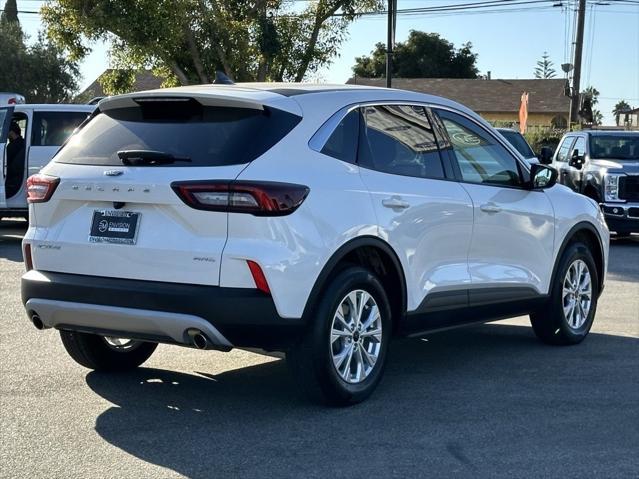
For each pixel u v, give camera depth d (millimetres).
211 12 26531
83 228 5348
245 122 5242
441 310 6191
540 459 4723
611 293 10305
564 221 7324
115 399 5703
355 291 5469
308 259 5117
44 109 13984
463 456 4746
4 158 13648
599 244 7836
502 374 6473
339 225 5305
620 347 7449
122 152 5270
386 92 6086
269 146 5164
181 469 4516
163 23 25547
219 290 4941
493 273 6625
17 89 39688
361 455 4738
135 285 5105
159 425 5203
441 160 6305
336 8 28250
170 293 4973
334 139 5531
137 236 5145
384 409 5547
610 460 4723
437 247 6113
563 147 18172
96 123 5688
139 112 5578
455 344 7508
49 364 6535
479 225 6449
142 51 25984
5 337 7387
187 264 5004
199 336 5016
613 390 6066
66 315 5363
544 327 7395
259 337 5031
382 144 5848
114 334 5332
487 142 6801
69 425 5176
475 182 6539
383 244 5625
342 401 5484
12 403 5574
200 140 5211
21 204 13914
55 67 40375
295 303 5086
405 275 5836
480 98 65312
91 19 25172
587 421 5371
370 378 5664
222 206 4965
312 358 5270
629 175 15367
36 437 4961
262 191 4961
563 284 7359
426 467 4582
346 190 5418
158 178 5082
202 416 5379
